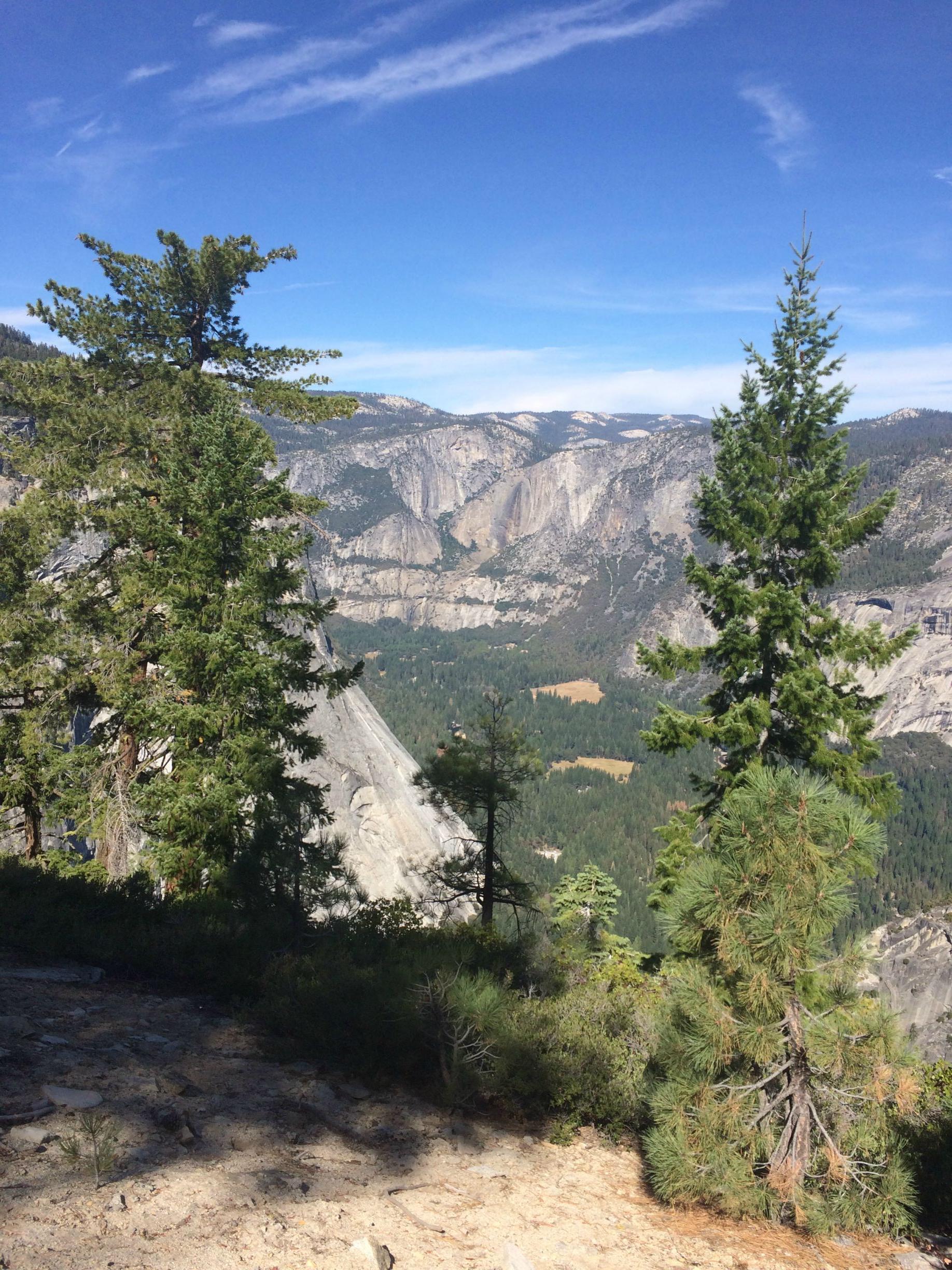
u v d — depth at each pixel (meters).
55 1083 5.68
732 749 17.66
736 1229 5.71
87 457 18.84
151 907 12.04
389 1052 7.62
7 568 18.03
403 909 13.02
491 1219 5.20
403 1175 5.62
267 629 17.38
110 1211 4.18
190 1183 4.67
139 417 18.62
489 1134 6.84
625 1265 4.88
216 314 21.25
